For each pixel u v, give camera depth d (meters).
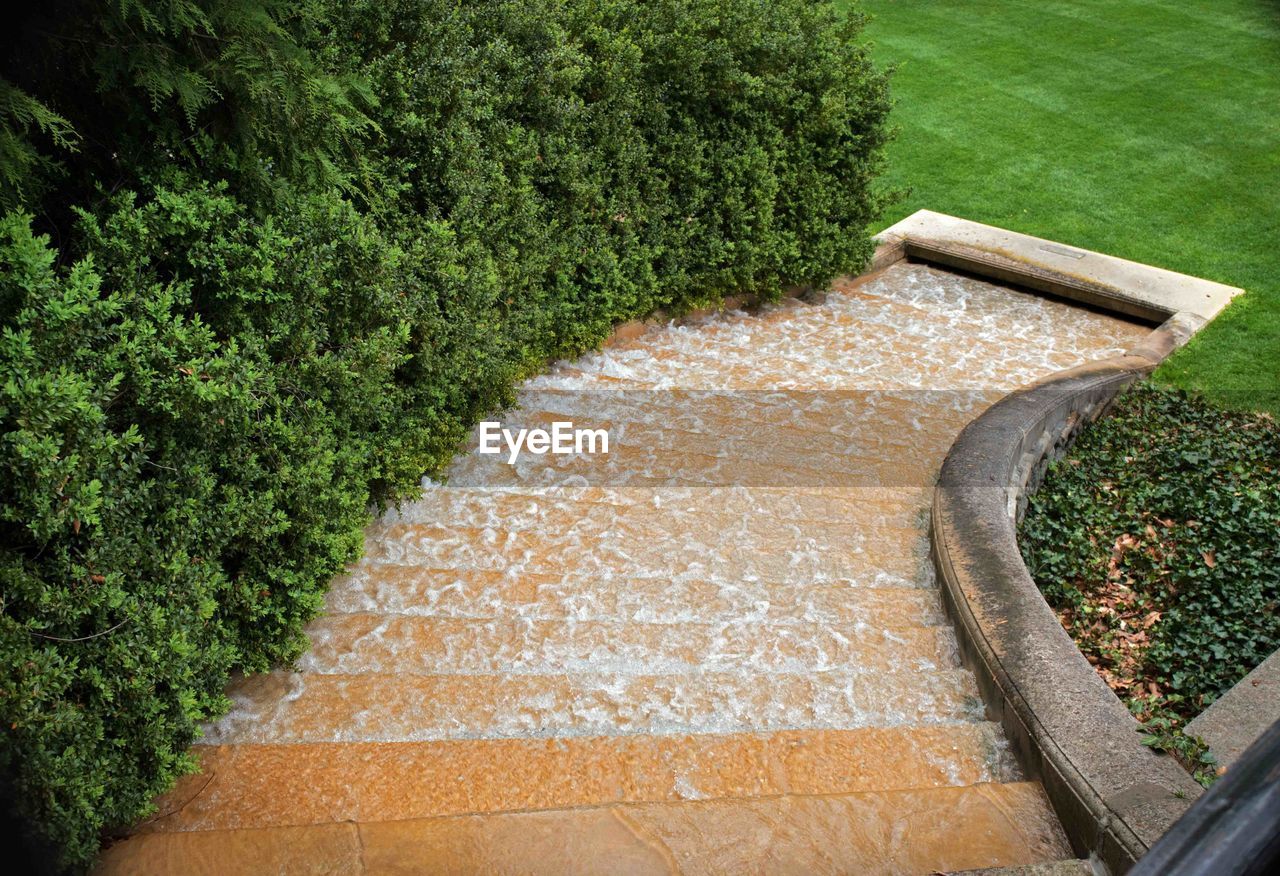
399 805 3.57
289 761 3.74
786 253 8.87
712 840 3.26
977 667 4.29
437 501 5.74
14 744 3.03
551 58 6.53
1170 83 13.76
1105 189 11.43
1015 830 3.42
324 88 4.39
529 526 5.55
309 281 4.47
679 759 3.76
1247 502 6.55
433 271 5.62
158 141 4.03
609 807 3.37
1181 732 3.65
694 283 8.39
